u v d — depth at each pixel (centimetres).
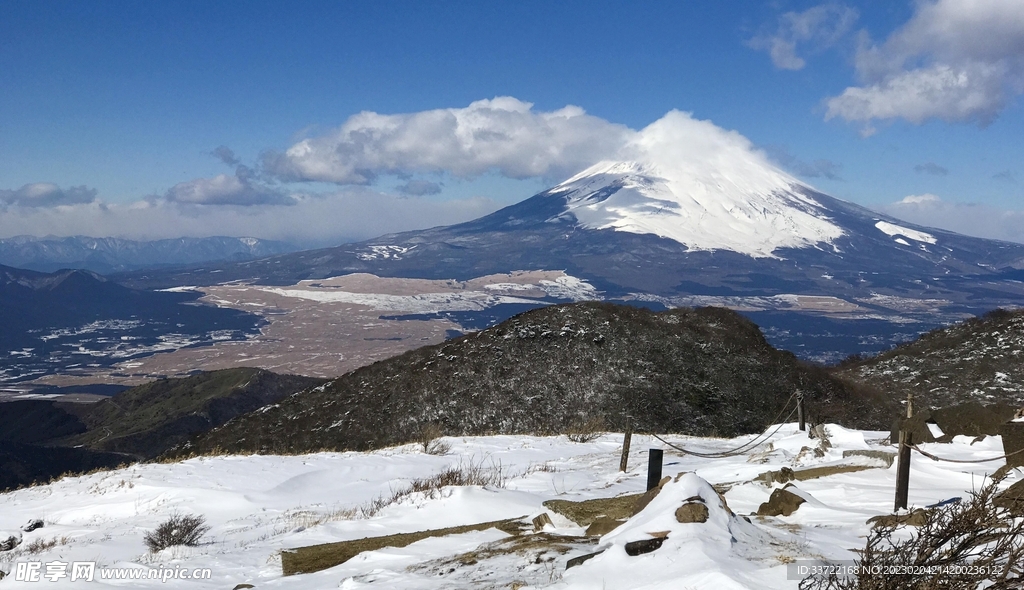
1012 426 1188
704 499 797
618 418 4288
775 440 1981
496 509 1326
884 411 4453
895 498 998
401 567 891
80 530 1802
